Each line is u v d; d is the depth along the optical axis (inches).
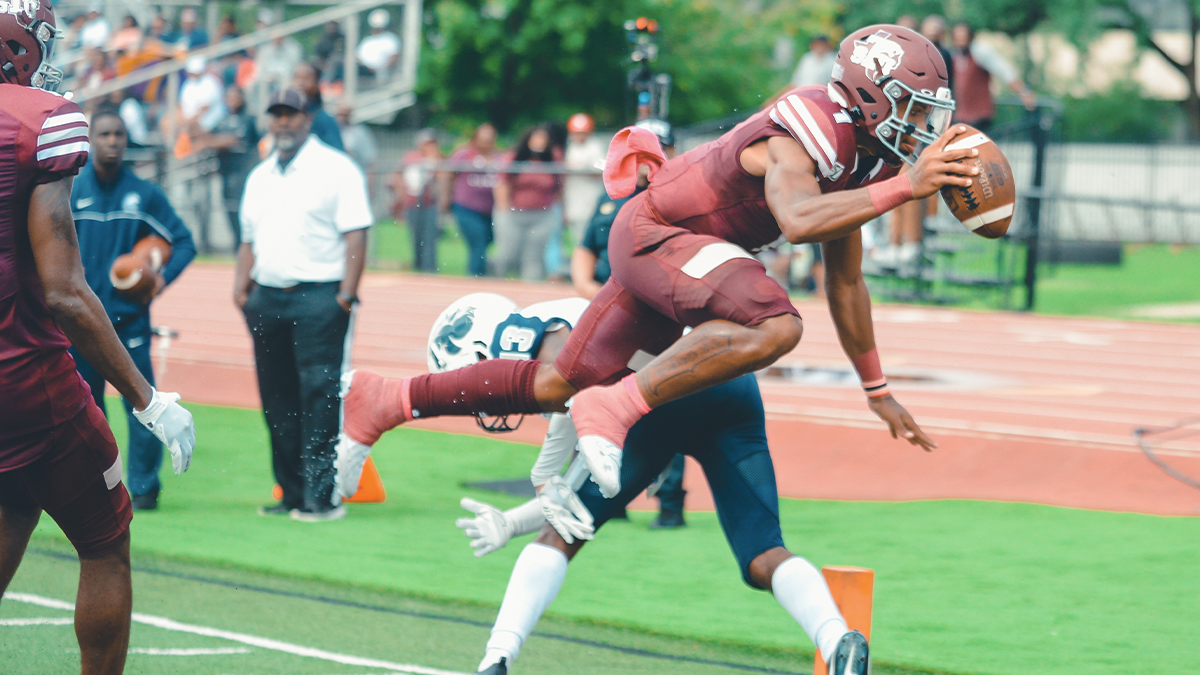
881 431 783.1
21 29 323.9
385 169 1809.8
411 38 2016.5
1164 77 4776.1
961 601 511.2
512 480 745.0
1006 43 4485.7
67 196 319.3
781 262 1577.3
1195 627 478.3
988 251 1651.1
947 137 328.8
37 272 322.3
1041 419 837.2
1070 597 517.7
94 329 321.1
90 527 341.7
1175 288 1847.9
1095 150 2800.2
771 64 3563.0
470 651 444.5
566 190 1620.3
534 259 1635.1
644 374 350.9
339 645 448.5
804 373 1049.5
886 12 3353.8
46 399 324.2
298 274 613.6
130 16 2074.3
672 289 357.1
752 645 455.5
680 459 638.5
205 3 2030.0
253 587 524.4
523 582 368.2
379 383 394.0
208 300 1494.8
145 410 336.2
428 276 1754.4
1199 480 697.6
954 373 1056.8
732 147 353.4
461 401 387.2
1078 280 1973.4
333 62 1958.7
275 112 615.8
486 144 1733.5
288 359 631.2
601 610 498.0
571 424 406.3
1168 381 1030.4
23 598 496.7
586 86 3191.4
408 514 661.9
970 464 745.0
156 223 628.1
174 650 435.8
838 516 665.0
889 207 324.8
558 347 399.5
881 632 471.2
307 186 612.4
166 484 719.1
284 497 650.2
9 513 349.4
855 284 404.2
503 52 3120.1
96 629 346.9
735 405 381.7
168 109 1894.7
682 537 623.2
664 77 725.3
